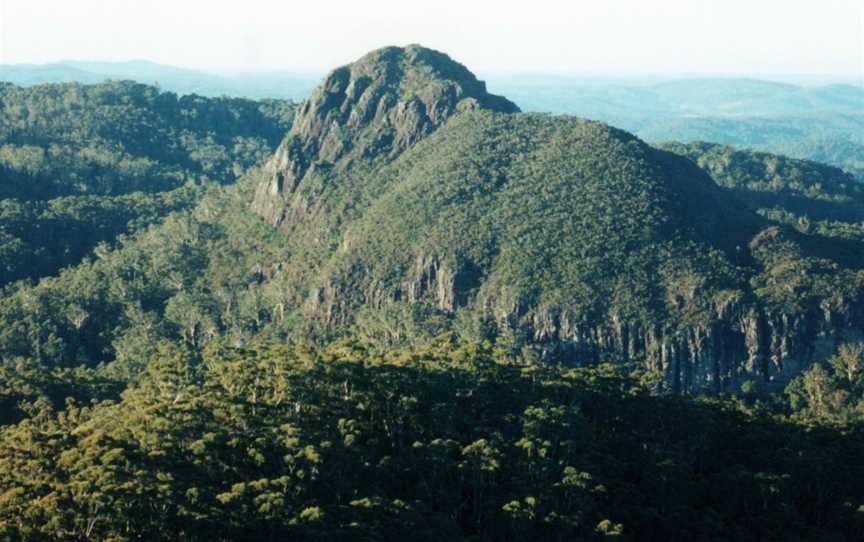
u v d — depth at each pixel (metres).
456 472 146.88
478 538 134.12
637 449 162.62
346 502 135.88
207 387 166.75
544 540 139.50
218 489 131.75
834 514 155.62
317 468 136.50
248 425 146.62
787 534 146.50
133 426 145.12
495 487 146.12
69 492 123.69
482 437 155.75
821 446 174.62
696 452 169.00
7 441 145.38
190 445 137.88
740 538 144.38
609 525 138.62
